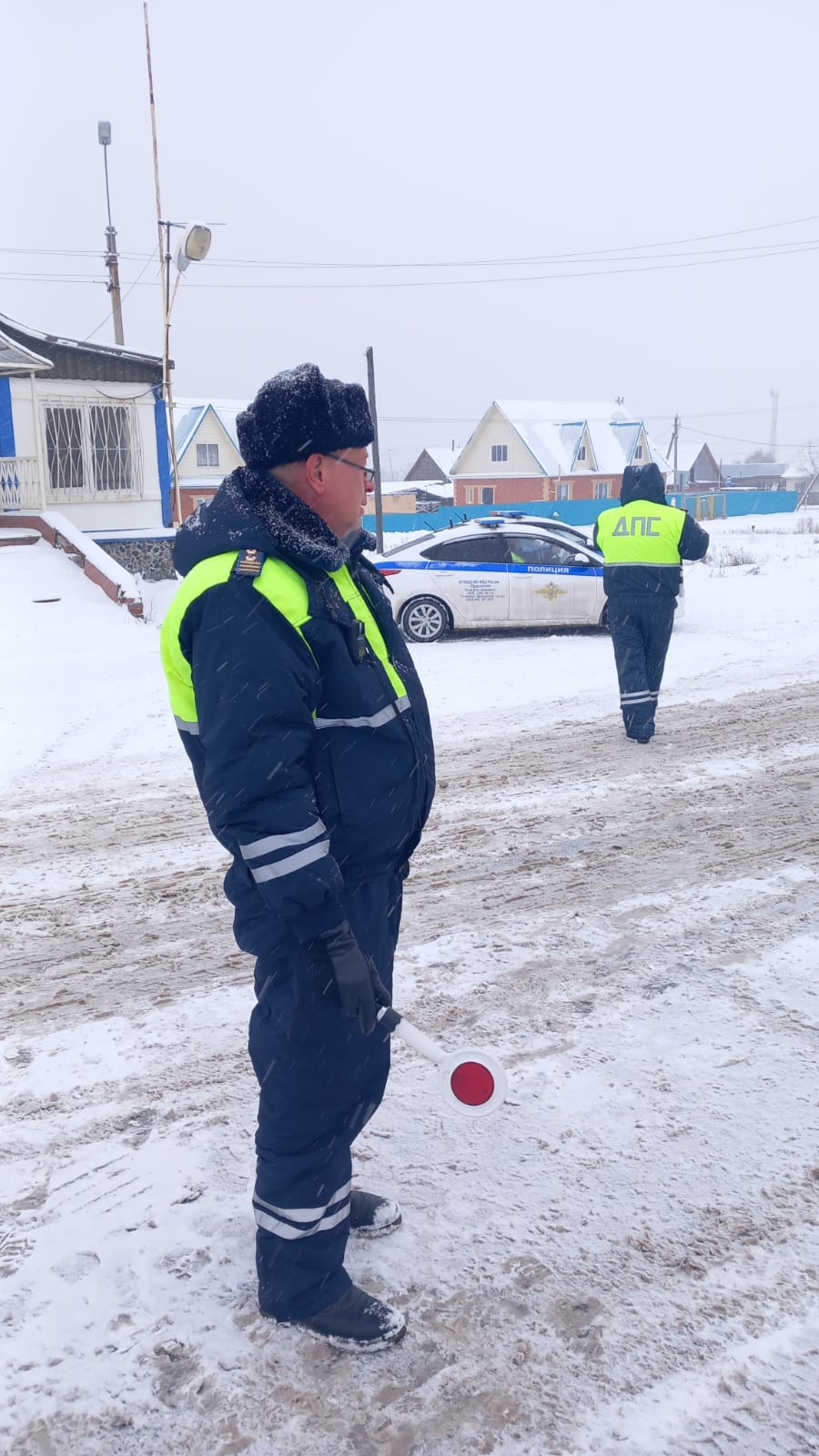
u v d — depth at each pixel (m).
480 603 12.92
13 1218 2.86
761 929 4.56
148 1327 2.47
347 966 2.07
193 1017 3.98
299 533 2.08
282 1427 2.21
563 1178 2.96
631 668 7.62
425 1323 2.47
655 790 6.68
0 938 4.76
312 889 2.03
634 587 7.47
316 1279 2.41
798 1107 3.25
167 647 2.21
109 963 4.48
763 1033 3.70
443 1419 2.22
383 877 2.36
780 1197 2.87
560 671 10.65
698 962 4.27
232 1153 3.12
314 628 2.08
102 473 20.53
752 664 10.73
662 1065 3.51
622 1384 2.29
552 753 7.65
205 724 2.04
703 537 7.49
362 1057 2.31
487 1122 3.23
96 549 15.54
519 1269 2.63
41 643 12.34
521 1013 3.89
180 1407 2.26
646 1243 2.71
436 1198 2.89
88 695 9.89
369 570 2.38
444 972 4.25
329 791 2.18
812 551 30.98
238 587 2.02
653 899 4.94
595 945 4.46
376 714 2.20
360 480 2.23
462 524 13.49
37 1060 3.69
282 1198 2.37
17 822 6.48
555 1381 2.30
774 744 7.66
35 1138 3.22
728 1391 2.27
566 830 5.97
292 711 2.02
